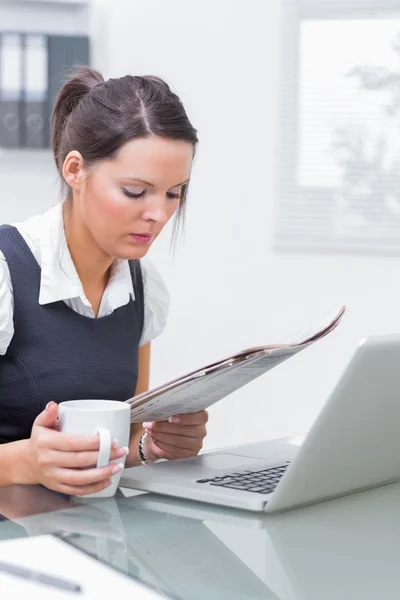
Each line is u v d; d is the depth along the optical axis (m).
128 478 1.35
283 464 1.49
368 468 1.37
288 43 3.95
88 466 1.27
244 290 4.04
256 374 1.46
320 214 3.98
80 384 1.73
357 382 1.18
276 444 1.69
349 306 3.96
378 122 3.93
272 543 1.11
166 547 1.08
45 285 1.69
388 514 1.26
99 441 1.25
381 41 3.90
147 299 1.95
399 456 1.44
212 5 3.96
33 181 3.95
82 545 1.07
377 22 3.89
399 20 3.87
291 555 1.06
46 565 0.99
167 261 4.07
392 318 3.94
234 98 3.99
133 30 3.97
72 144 1.56
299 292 4.00
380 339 1.19
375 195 3.94
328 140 3.97
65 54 3.81
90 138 1.50
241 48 3.97
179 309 4.09
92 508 1.25
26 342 1.69
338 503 1.32
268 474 1.40
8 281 1.67
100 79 1.72
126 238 1.53
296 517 1.23
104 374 1.77
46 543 1.08
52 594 0.90
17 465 1.34
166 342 4.12
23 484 1.36
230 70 3.98
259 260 4.03
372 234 3.94
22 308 1.69
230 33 3.97
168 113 1.49
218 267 4.05
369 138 3.93
